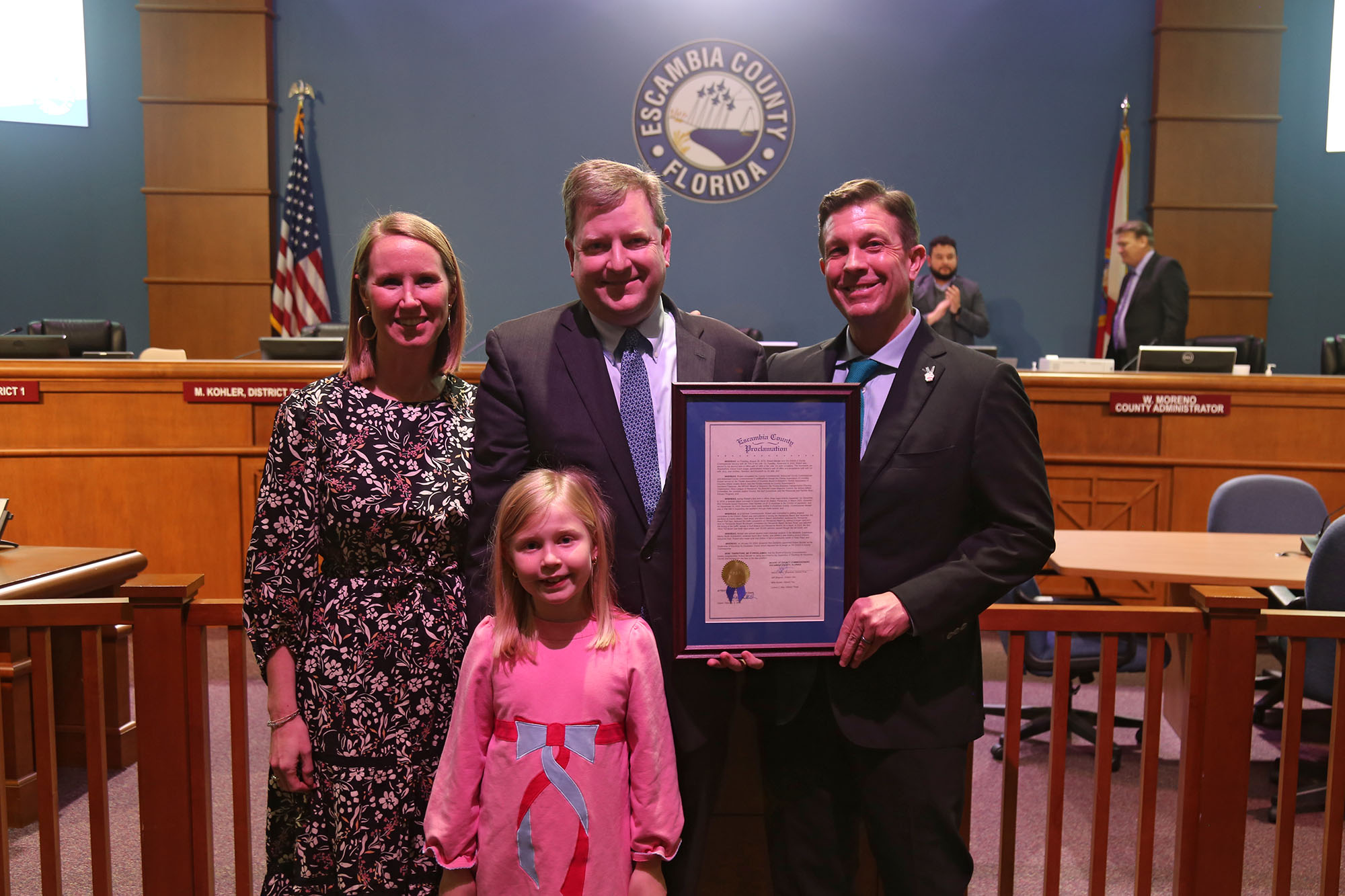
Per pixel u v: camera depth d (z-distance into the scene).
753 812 1.95
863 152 7.04
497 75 7.04
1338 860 1.97
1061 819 1.97
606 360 1.63
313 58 7.04
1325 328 7.07
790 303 7.16
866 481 1.56
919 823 1.55
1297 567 3.01
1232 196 6.95
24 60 6.88
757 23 6.97
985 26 6.93
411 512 1.62
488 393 1.62
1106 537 3.57
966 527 1.60
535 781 1.47
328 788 1.60
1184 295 5.79
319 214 7.12
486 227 7.15
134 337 7.17
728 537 1.52
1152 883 2.51
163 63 6.92
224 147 6.98
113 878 2.46
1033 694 3.90
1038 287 7.08
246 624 1.63
